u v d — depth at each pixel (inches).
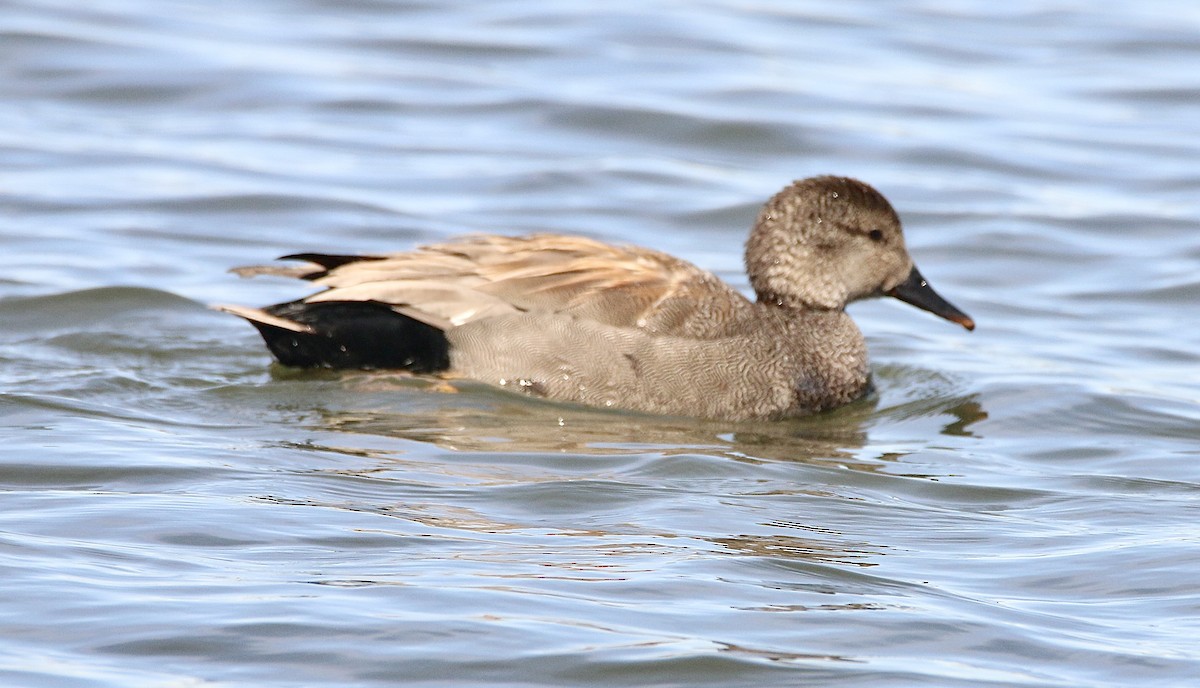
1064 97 1009.5
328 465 472.7
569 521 433.1
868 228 605.6
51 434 490.3
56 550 389.4
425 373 567.5
